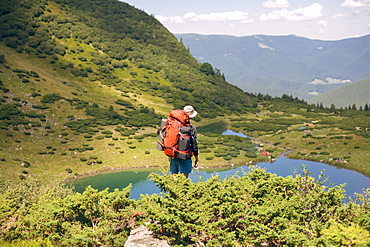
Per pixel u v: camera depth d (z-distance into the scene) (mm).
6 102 155750
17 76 186625
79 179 93125
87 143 129375
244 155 122875
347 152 126438
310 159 120938
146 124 172000
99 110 177250
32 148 115312
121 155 116938
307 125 195875
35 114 151000
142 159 112375
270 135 172125
